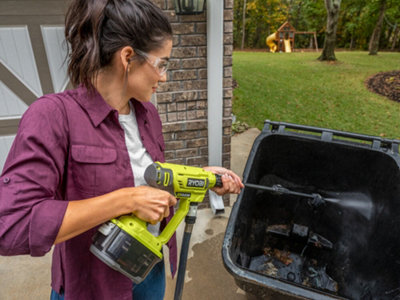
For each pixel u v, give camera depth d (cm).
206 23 199
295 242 206
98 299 85
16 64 203
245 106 563
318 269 192
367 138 168
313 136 180
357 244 176
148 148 88
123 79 70
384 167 162
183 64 208
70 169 70
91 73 66
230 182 98
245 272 103
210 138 235
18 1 186
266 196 207
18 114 218
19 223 54
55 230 56
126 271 72
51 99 67
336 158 184
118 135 76
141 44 64
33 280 194
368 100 559
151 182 79
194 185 88
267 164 198
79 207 60
